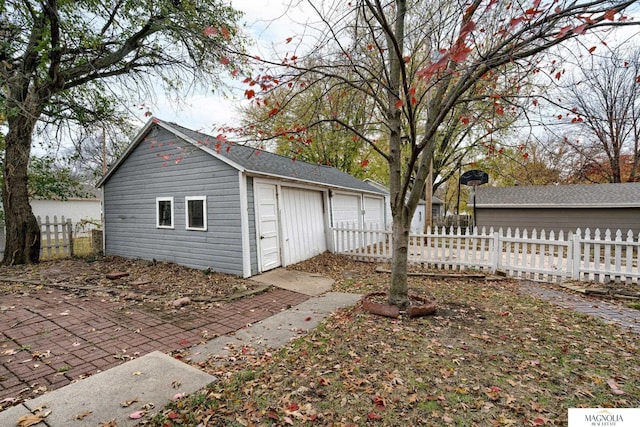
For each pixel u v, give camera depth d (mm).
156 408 2395
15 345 3500
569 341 3510
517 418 2254
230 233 7246
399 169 4422
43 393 2602
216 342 3734
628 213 12336
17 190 8109
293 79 3623
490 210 14742
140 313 4656
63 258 9367
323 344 3555
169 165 8266
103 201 10016
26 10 7176
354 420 2266
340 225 10320
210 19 8219
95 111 9625
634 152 16938
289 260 8664
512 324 4027
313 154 16641
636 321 4195
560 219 13469
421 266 8383
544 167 17469
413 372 2883
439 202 30516
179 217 8148
